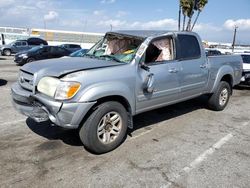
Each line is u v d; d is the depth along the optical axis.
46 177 3.67
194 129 5.75
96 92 4.04
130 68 4.60
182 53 5.65
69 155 4.30
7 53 27.94
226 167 4.13
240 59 7.66
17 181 3.55
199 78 6.14
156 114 6.68
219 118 6.62
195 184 3.65
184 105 7.62
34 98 4.21
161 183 3.64
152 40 5.08
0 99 7.73
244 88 11.34
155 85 4.98
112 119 4.40
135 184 3.59
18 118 5.97
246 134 5.60
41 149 4.48
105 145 4.34
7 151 4.36
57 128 5.37
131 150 4.57
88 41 49.84
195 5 23.83
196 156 4.46
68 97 3.90
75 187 3.48
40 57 18.67
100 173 3.82
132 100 4.65
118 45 5.34
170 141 5.04
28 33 43.69
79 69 4.16
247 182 3.74
